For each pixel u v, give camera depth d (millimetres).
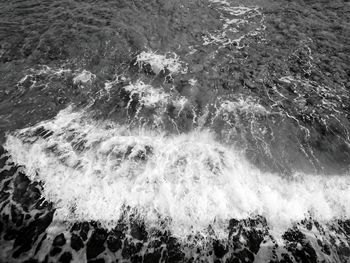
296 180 6133
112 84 7676
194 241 5164
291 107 7402
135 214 5395
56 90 7473
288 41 9125
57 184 5738
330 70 8297
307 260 5113
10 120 6805
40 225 5223
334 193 6012
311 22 9898
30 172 5930
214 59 8422
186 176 5914
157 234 5207
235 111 7230
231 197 5711
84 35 8766
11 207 5430
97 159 6117
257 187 5934
